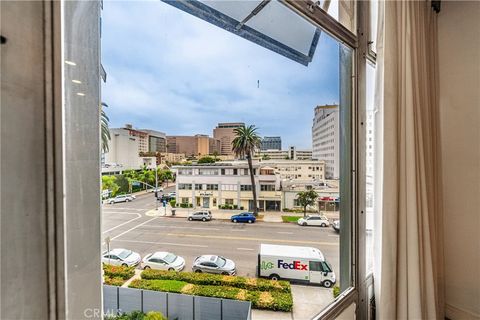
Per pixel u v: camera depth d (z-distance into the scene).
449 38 1.56
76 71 0.45
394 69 1.13
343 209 1.21
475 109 1.49
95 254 0.49
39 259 0.37
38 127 0.37
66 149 0.44
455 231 1.57
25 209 0.36
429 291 1.16
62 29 0.40
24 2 0.36
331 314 1.02
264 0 0.87
